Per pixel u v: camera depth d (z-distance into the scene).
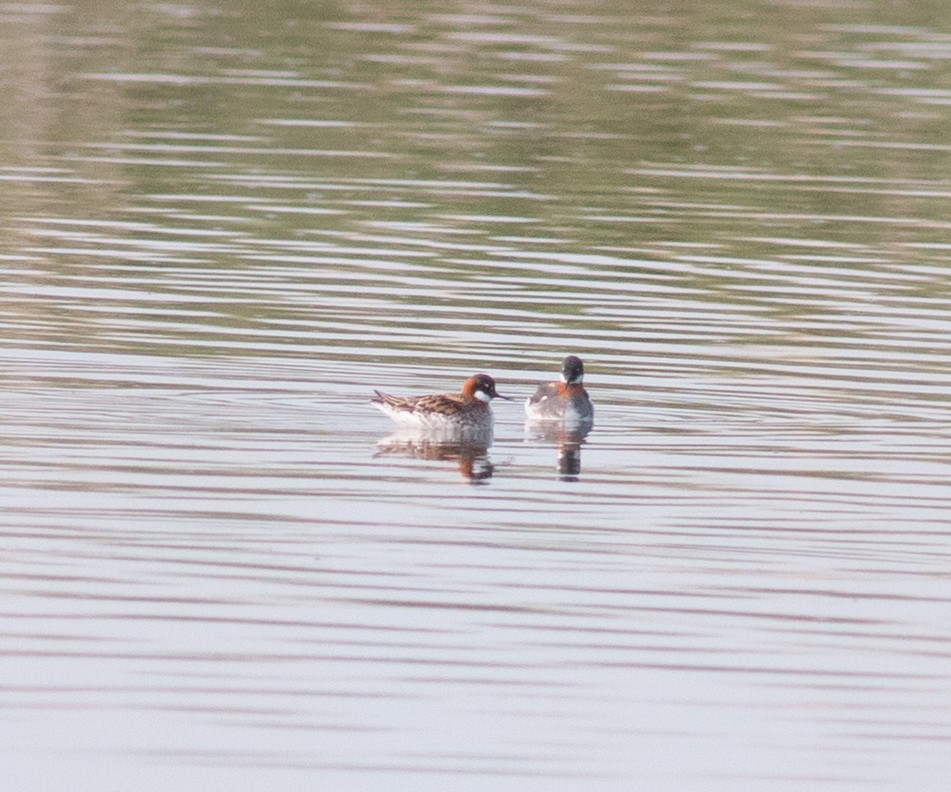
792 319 26.61
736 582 17.02
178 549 17.34
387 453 20.72
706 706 14.65
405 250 29.89
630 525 18.50
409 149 37.06
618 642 15.68
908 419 22.27
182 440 20.62
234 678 14.81
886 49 48.66
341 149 36.81
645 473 20.23
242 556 17.25
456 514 18.67
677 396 23.03
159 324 25.19
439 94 42.06
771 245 30.94
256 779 13.38
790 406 22.73
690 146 38.16
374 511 18.67
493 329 25.69
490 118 39.97
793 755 13.91
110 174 34.25
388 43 47.81
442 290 27.58
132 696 14.48
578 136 38.66
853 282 28.78
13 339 24.11
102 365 23.22
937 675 15.25
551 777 13.55
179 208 32.06
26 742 13.77
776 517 18.81
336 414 21.98
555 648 15.52
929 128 40.34
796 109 41.72
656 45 48.22
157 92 41.50
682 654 15.51
